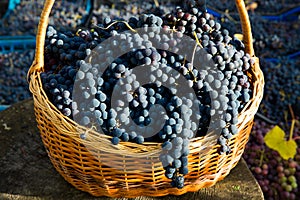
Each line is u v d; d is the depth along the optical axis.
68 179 1.10
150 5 2.03
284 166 1.53
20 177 1.17
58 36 1.10
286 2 2.47
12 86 1.82
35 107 1.05
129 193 1.07
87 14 2.06
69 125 0.96
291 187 1.50
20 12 2.14
